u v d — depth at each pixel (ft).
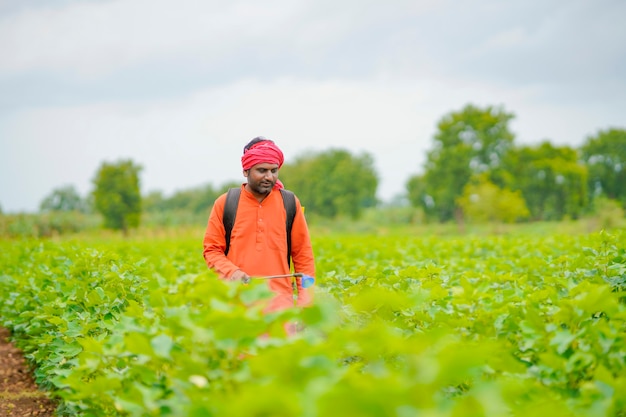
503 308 12.20
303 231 15.10
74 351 14.20
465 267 27.14
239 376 7.57
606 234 18.11
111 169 176.35
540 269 22.63
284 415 5.90
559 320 10.47
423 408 6.07
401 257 31.01
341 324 12.55
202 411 6.77
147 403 7.95
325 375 6.82
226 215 14.66
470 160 256.52
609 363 9.40
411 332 12.12
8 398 18.65
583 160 353.10
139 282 18.13
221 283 8.49
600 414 7.50
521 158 272.72
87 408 10.55
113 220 172.76
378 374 6.78
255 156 14.15
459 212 240.94
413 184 316.81
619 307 10.52
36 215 140.97
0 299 26.02
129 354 9.50
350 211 299.58
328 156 341.41
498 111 266.98
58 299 18.43
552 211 283.38
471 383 10.11
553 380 9.24
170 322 8.46
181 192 456.04
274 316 8.50
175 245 53.11
